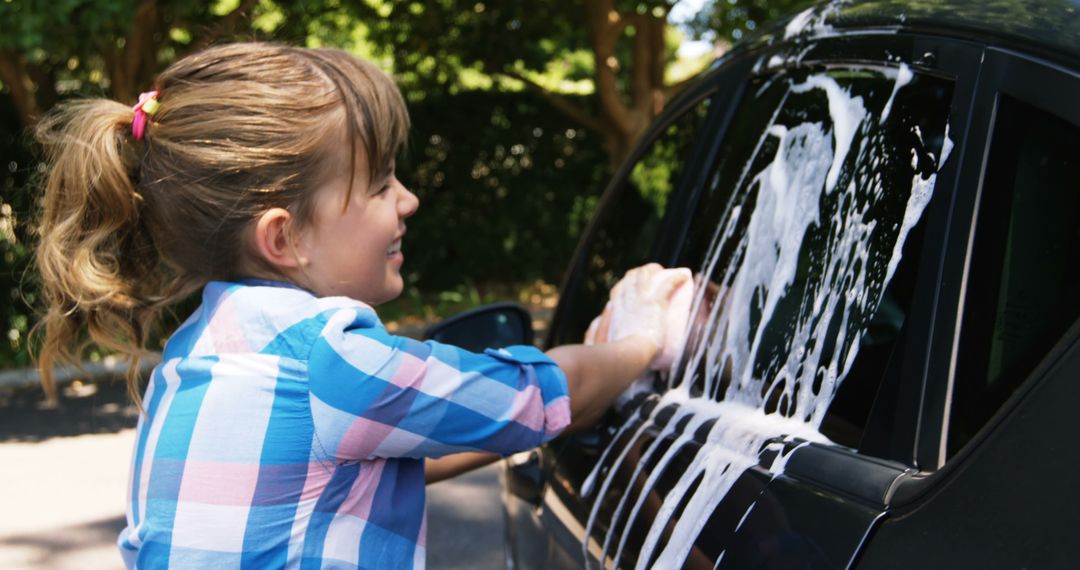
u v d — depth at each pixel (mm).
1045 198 993
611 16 8555
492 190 10008
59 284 1177
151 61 6953
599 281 1986
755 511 1113
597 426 1595
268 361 1091
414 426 1108
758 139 1493
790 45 1483
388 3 8531
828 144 1310
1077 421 848
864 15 1331
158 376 1171
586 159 10117
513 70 9422
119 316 1222
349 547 1099
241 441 1070
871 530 976
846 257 1207
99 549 3926
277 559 1066
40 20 5293
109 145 1130
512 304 1854
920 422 1016
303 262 1147
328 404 1080
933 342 1038
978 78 1078
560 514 1637
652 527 1274
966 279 1032
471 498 4398
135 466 1154
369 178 1146
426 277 10055
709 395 1373
